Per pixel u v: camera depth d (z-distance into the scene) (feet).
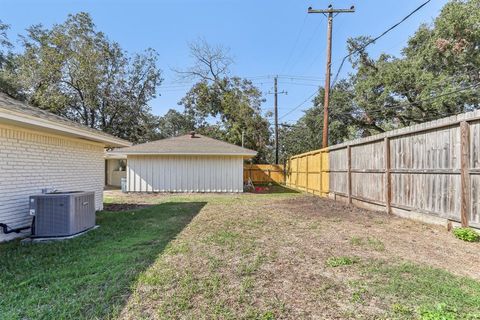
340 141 74.59
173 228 18.19
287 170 63.87
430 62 47.65
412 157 19.47
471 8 39.78
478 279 9.50
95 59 67.92
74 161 23.61
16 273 10.55
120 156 49.49
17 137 17.02
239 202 32.30
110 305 7.98
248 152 45.06
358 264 11.18
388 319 7.20
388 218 20.52
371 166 25.04
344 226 18.35
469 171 14.60
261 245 14.03
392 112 56.65
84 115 73.46
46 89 65.21
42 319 7.27
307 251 13.00
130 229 18.04
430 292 8.59
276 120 78.13
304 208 26.78
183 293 8.72
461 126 15.02
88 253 12.91
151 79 82.64
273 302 8.17
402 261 11.41
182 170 46.09
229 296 8.55
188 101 87.15
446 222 16.31
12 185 16.57
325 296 8.54
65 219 15.97
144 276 9.96
